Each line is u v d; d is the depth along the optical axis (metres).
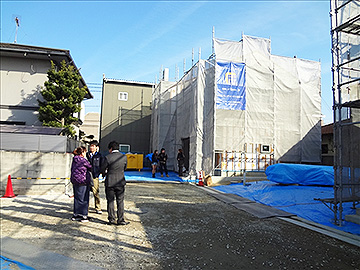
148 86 23.55
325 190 9.38
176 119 18.58
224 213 6.52
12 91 14.27
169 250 3.98
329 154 17.70
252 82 13.93
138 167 18.09
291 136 14.35
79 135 19.36
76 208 5.39
